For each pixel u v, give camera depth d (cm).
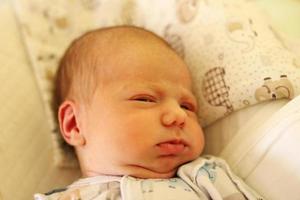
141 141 80
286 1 133
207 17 101
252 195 80
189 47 101
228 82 92
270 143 82
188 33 103
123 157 80
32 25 110
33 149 99
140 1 115
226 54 95
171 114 81
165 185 79
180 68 91
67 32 114
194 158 85
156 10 111
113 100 84
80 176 102
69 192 82
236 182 82
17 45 109
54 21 113
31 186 95
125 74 86
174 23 106
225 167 85
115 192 79
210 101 95
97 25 116
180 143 82
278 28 113
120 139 81
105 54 90
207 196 80
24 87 104
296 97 83
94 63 90
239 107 91
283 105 87
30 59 109
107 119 83
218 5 101
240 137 88
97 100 86
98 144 83
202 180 80
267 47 93
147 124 80
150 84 85
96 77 88
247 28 97
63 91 95
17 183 93
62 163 100
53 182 99
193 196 78
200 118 97
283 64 90
